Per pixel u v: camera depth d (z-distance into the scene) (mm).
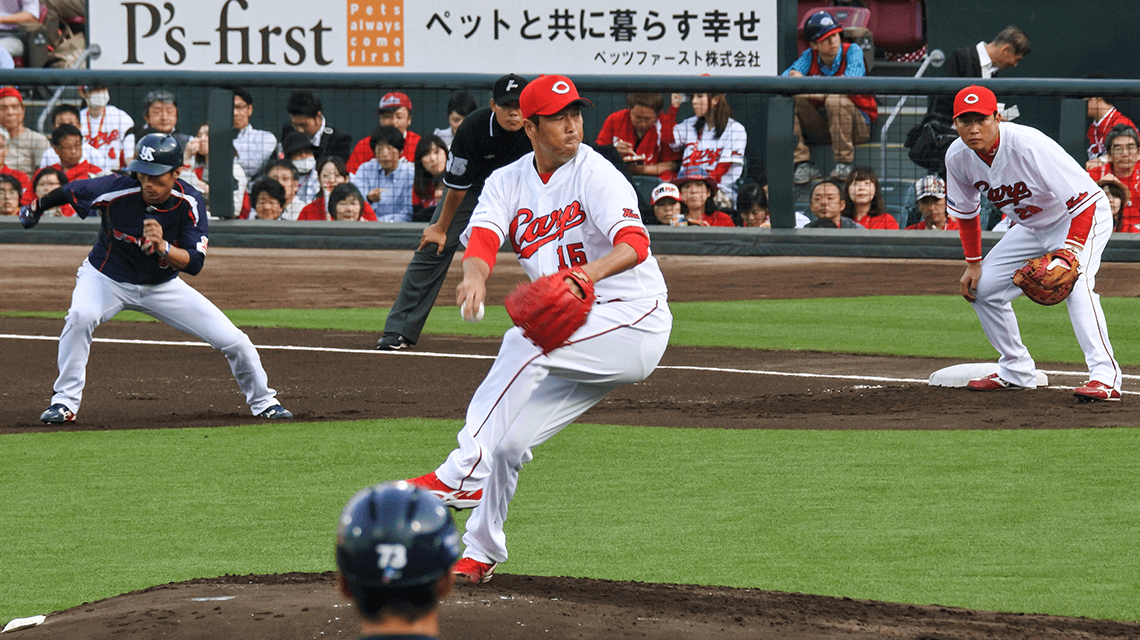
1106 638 13766
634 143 42719
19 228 42188
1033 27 50719
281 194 43125
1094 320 27828
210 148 42656
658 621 13320
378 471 22719
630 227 14469
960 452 23562
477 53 47219
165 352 35656
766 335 38062
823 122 42469
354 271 42812
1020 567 16875
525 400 14461
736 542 18219
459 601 13555
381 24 47031
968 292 29156
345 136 43438
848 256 42062
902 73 50375
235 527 19219
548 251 15094
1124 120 41625
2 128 42656
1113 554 17406
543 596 14414
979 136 26734
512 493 15016
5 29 48469
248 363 26859
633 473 22500
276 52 47125
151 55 47344
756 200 42969
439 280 36188
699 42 47094
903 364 34031
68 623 13438
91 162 42938
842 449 24047
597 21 47000
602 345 14570
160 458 23641
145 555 17766
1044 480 21500
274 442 24984
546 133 14531
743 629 13273
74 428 26156
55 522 19484
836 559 17328
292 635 12211
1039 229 27719
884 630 13656
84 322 26094
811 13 45594
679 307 41938
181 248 26078
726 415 27688
